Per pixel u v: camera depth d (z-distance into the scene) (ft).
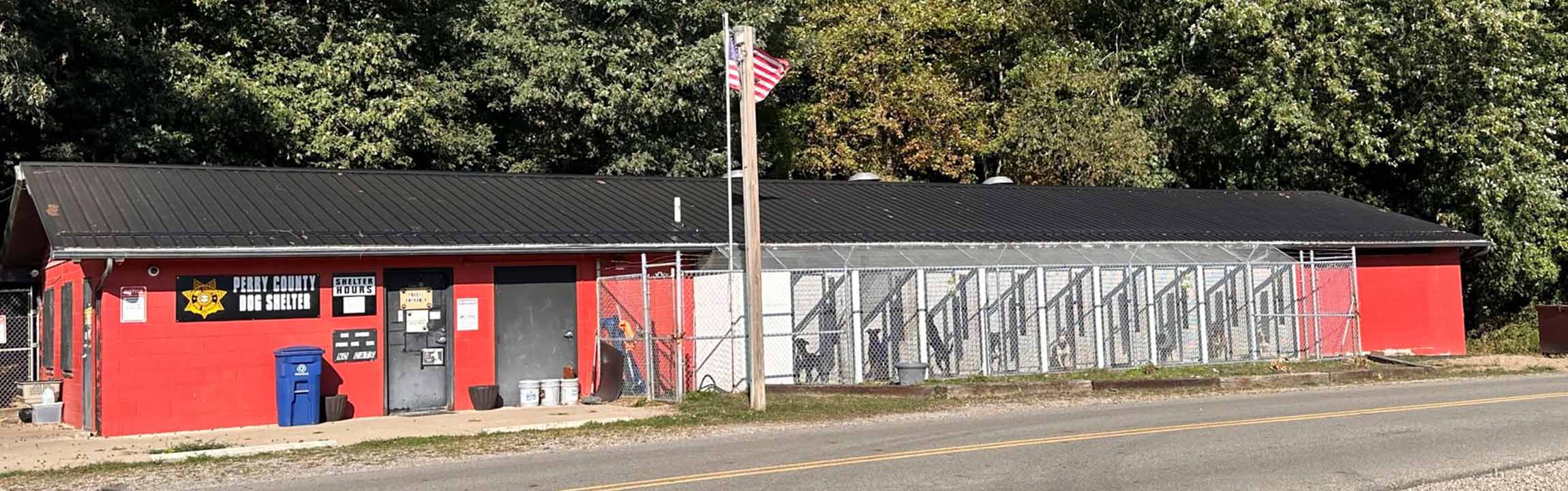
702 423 52.42
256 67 92.68
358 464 41.63
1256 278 78.38
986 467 36.11
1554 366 77.25
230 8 93.91
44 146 84.99
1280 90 108.37
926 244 72.28
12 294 76.54
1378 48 106.63
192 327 54.60
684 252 66.69
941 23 119.55
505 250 60.64
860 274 66.59
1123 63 122.93
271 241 55.93
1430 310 90.58
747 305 58.34
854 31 117.08
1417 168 112.37
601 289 65.51
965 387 62.18
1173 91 115.85
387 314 59.62
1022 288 70.69
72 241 51.57
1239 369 72.23
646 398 61.77
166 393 53.78
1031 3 122.31
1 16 78.38
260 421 55.72
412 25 101.14
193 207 59.82
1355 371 69.97
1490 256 104.99
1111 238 79.00
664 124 104.27
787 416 54.13
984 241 74.43
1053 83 116.37
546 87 96.99
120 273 53.21
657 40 100.07
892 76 119.75
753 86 57.88
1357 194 116.98
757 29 106.32
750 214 57.11
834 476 35.04
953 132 121.49
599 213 70.49
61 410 62.39
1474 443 39.70
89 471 41.75
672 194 78.48
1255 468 35.06
